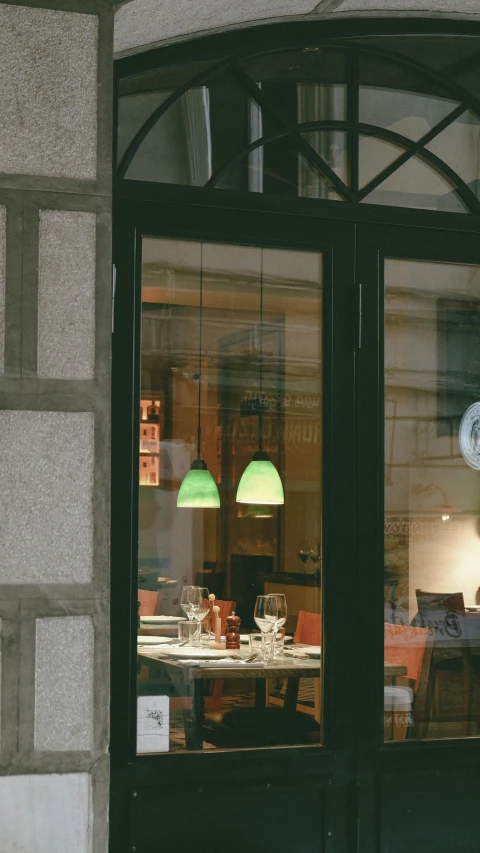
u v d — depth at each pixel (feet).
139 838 12.48
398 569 13.70
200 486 13.02
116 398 12.75
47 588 10.66
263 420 13.37
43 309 10.79
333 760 13.23
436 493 13.93
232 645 13.17
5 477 10.62
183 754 12.69
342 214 13.82
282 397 13.47
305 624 13.42
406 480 13.83
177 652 12.92
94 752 10.65
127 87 13.23
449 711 13.78
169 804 12.60
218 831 12.74
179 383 13.07
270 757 13.00
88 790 10.61
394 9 13.83
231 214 13.39
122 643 12.60
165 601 12.92
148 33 12.67
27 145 10.83
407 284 14.06
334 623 13.37
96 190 10.96
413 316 14.05
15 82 10.84
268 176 13.64
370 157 14.10
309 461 13.53
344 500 13.55
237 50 13.69
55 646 10.65
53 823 10.52
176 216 13.17
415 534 13.80
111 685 12.52
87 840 10.57
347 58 14.16
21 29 10.87
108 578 10.79
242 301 13.39
